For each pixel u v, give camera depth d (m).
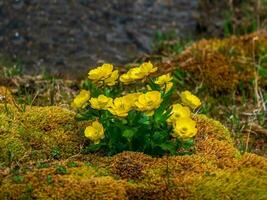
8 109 1.14
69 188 0.97
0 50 1.76
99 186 0.97
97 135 1.03
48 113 1.14
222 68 1.52
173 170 1.02
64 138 1.10
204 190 0.99
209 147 1.09
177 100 1.44
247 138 1.28
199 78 1.51
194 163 1.04
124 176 1.02
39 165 1.02
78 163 1.03
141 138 1.06
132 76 1.06
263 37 1.63
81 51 1.77
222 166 1.05
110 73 1.06
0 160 1.04
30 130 1.11
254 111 1.40
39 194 0.96
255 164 1.05
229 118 1.38
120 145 1.06
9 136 1.08
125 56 1.76
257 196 0.99
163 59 1.63
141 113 1.05
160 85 1.07
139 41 1.81
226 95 1.49
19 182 0.98
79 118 1.07
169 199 0.98
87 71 1.67
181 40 1.79
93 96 1.08
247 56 1.57
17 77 1.49
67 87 1.48
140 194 0.99
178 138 1.03
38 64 1.72
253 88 1.49
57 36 1.81
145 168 1.02
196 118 1.16
